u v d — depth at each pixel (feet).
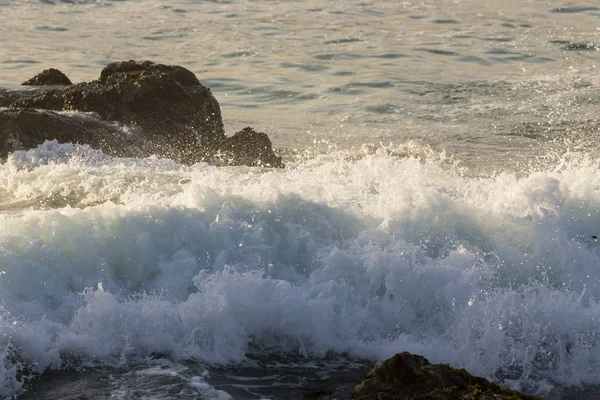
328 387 73.97
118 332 78.38
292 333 80.79
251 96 220.23
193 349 78.23
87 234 87.15
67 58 253.65
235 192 96.58
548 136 180.96
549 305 84.02
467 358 79.25
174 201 96.27
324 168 135.44
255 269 87.86
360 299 85.30
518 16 334.24
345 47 276.41
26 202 112.78
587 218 96.94
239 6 354.54
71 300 82.12
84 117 152.25
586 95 213.46
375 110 206.49
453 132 185.26
